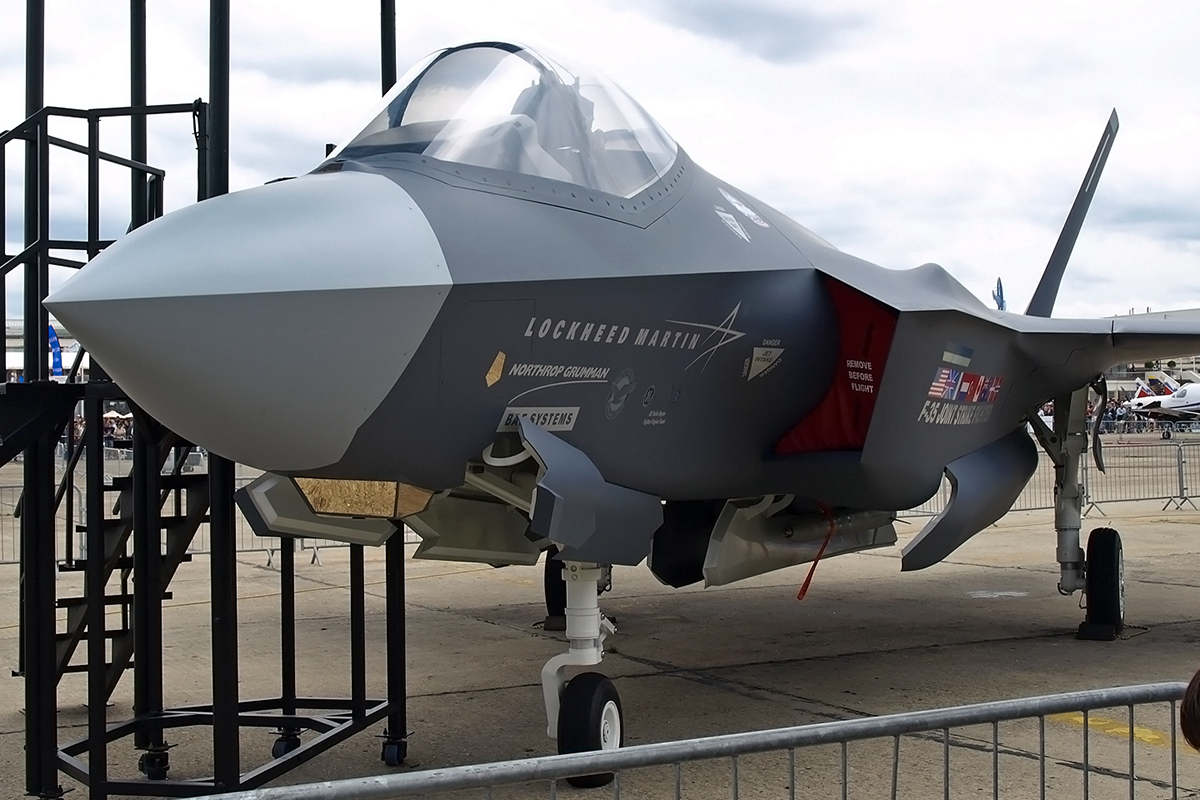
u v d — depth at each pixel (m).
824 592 11.02
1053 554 13.99
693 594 11.01
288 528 4.59
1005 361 6.91
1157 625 8.91
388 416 3.97
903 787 4.74
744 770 5.04
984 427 6.90
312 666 7.65
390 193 4.15
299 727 5.31
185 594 10.90
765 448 5.97
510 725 6.00
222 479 4.26
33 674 4.76
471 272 4.00
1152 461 34.00
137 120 6.00
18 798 4.84
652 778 4.95
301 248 3.75
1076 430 8.40
